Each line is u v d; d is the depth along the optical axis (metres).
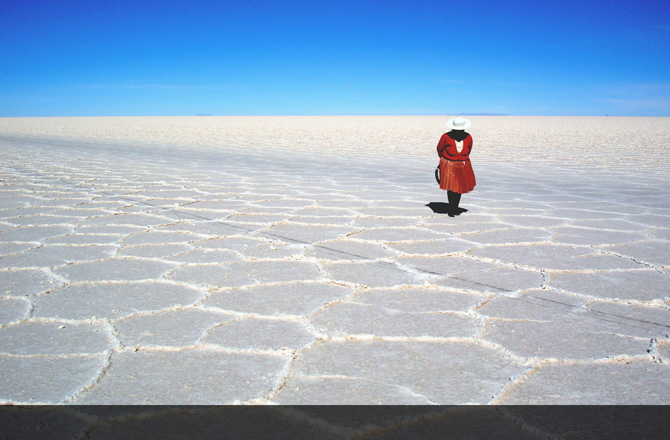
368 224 6.09
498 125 48.66
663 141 24.62
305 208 7.18
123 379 2.43
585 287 3.79
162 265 4.36
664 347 2.79
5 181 10.05
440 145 6.52
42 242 5.15
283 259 4.55
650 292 3.67
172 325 3.07
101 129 40.28
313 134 32.22
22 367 2.55
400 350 2.75
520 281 3.93
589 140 25.56
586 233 5.62
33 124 53.22
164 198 8.05
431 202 7.75
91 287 3.77
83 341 2.85
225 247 4.98
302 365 2.58
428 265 4.36
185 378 2.45
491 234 5.57
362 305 3.41
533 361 2.62
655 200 8.02
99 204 7.48
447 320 3.16
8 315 3.22
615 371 2.53
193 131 36.69
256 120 69.31
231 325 3.08
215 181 10.29
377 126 46.09
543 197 8.34
